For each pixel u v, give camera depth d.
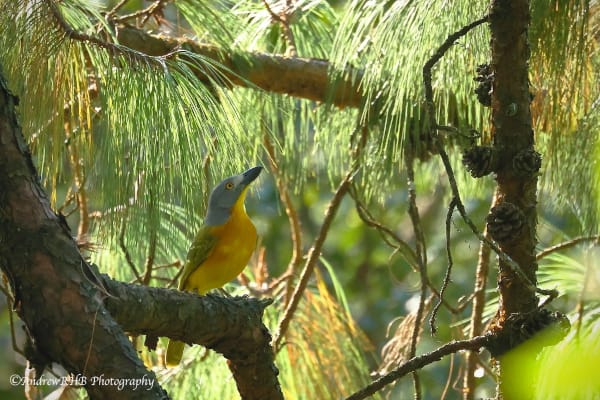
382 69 7.00
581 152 6.59
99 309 4.57
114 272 8.28
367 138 8.34
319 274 9.00
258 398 6.21
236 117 6.39
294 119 9.18
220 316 5.69
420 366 5.55
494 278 11.70
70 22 6.35
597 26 6.72
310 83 8.57
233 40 8.23
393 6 6.76
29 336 4.62
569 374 3.45
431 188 9.94
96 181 5.84
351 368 8.80
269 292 9.03
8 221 4.59
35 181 4.71
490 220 5.53
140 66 5.89
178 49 6.39
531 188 5.56
